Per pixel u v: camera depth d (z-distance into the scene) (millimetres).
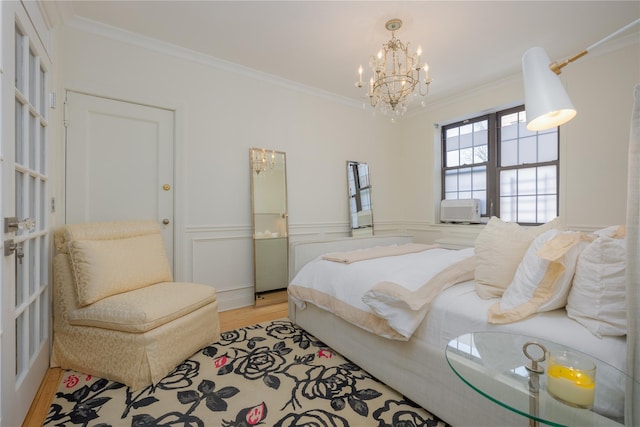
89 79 2365
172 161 2754
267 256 3254
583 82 2805
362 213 4094
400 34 2498
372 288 1537
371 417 1410
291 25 2391
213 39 2602
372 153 4285
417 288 1506
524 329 1146
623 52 2584
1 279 1124
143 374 1639
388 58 2836
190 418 1396
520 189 3492
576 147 2852
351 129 4062
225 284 3021
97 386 1647
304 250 2959
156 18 2311
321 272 2197
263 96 3291
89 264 1800
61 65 2252
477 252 1526
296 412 1440
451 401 1325
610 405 866
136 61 2570
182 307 1882
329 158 3838
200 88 2891
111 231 2105
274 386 1650
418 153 4348
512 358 995
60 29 2225
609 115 2660
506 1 2105
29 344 1547
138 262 2066
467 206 3779
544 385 867
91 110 2385
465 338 1124
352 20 2334
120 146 2510
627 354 948
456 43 2637
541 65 983
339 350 1973
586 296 1104
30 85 1646
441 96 3865
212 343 2170
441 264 1757
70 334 1815
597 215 2727
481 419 1217
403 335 1448
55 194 2109
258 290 3182
